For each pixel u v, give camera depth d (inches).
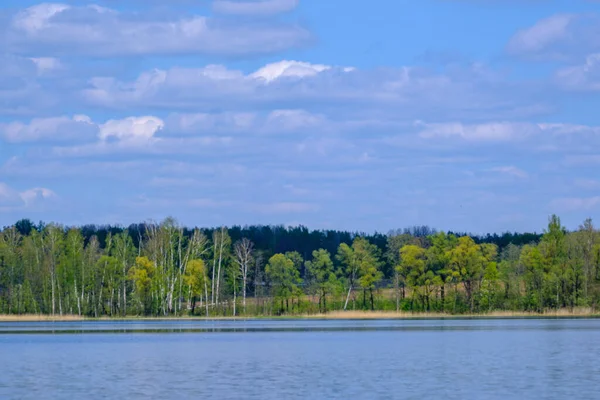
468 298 7278.5
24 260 7327.8
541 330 5162.4
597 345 3900.1
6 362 3270.2
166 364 3159.5
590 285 6983.3
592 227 7012.8
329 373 2807.6
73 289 7224.4
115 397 2271.2
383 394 2279.8
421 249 7165.4
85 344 4232.3
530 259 7140.8
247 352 3690.9
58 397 2277.3
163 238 7244.1
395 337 4628.4
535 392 2298.2
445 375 2714.1
